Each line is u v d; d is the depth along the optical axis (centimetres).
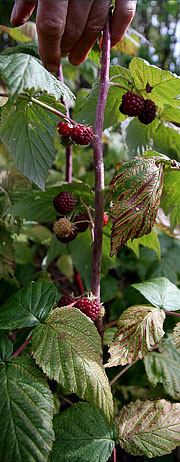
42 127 35
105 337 47
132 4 35
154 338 36
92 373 31
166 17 165
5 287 46
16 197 47
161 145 45
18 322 34
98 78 41
